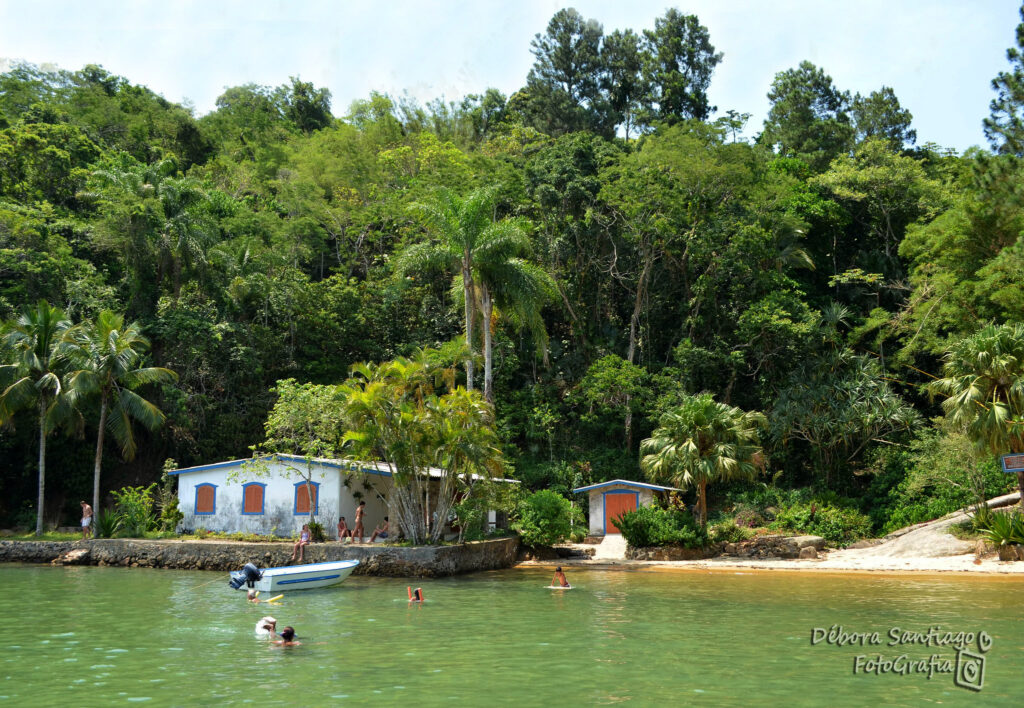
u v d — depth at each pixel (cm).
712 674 1444
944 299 4544
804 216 5881
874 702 1259
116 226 4997
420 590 2531
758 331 5066
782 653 1630
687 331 5653
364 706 1227
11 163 5628
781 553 3775
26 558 3516
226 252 5372
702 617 2091
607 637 1803
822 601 2383
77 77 8362
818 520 4166
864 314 5875
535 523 3944
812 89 8625
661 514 3944
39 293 4775
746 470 3762
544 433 5178
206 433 4944
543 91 8706
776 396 5106
